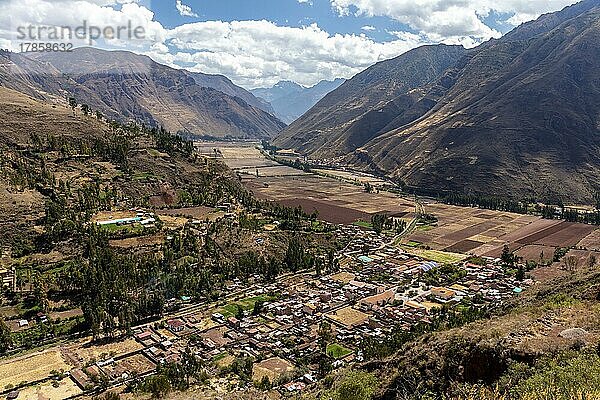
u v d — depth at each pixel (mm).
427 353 52219
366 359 103188
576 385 35500
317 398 60344
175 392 94688
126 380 101375
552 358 41750
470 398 39531
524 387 37406
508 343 45750
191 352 113938
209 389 95875
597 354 40938
